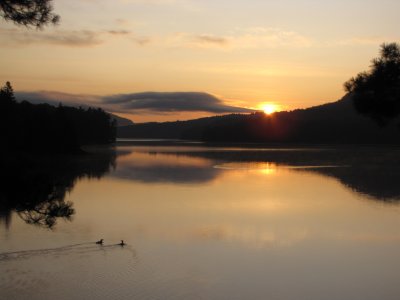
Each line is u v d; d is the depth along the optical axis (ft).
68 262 68.74
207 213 112.88
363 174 216.54
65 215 39.24
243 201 132.87
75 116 596.70
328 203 130.41
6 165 36.76
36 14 33.12
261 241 85.25
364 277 65.31
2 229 85.61
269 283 62.34
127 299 55.21
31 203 36.76
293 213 114.21
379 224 101.14
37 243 78.18
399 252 78.07
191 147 579.89
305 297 57.52
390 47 38.47
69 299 54.44
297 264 71.00
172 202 129.18
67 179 186.50
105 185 167.63
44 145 301.63
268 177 202.59
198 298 56.34
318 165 273.13
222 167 257.75
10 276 61.98
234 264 70.44
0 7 32.53
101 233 87.97
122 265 68.23
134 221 101.35
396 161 303.48
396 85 37.91
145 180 186.19
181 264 69.67
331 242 84.99
